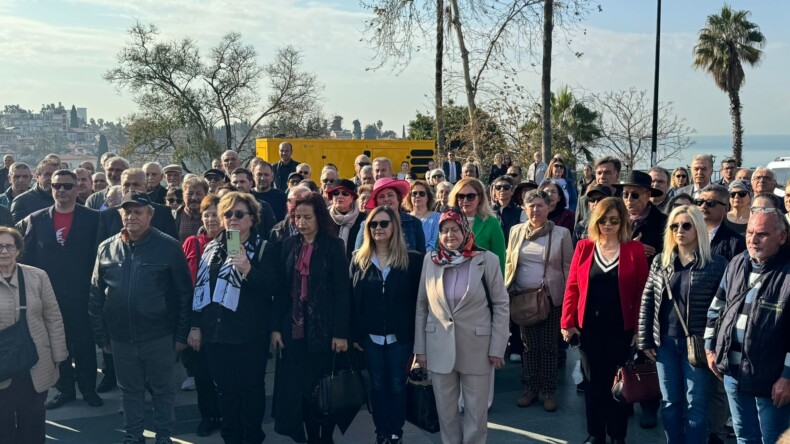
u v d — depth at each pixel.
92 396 6.15
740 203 5.83
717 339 3.99
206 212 5.52
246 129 40.50
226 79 37.59
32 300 4.46
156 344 4.96
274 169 11.65
